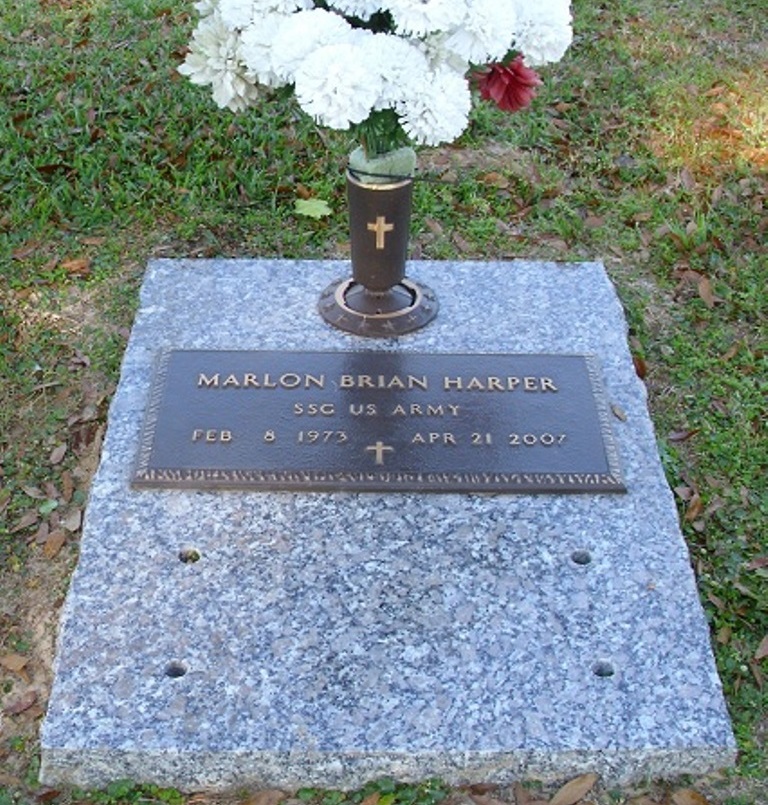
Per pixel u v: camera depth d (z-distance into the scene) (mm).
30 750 1520
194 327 1906
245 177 2385
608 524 1646
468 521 1639
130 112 2525
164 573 1576
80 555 1594
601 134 2580
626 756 1443
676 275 2229
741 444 1909
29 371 1998
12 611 1678
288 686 1474
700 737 1448
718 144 2555
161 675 1480
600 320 1954
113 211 2314
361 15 1641
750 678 1605
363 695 1468
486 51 1626
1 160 2395
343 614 1539
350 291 1949
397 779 1451
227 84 1687
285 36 1606
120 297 2131
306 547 1605
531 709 1462
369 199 1778
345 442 1701
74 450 1884
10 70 2617
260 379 1785
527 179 2422
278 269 2029
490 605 1554
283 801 1446
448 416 1741
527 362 1833
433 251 2242
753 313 2154
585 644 1521
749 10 3010
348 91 1563
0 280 2150
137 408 1780
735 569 1724
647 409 1842
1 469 1853
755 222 2344
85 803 1446
